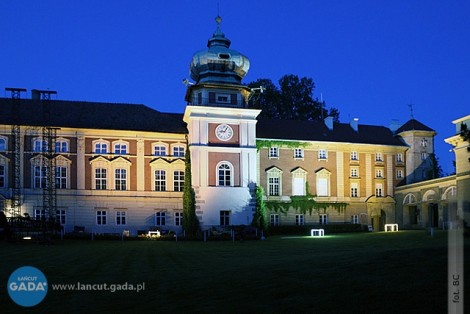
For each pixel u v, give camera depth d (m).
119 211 63.88
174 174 66.12
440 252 21.06
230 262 26.39
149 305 15.48
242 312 13.78
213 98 64.38
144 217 64.50
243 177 62.59
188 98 69.19
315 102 94.31
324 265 21.05
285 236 60.62
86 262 27.47
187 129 67.25
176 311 14.49
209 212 61.06
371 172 73.38
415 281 15.65
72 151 63.34
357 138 74.38
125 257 30.64
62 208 62.28
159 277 20.89
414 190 69.00
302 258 25.69
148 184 65.12
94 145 64.12
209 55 65.88
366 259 21.39
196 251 35.59
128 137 65.19
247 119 63.78
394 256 21.23
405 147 74.88
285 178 69.31
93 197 63.25
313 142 70.75
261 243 45.78
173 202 65.50
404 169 75.19
